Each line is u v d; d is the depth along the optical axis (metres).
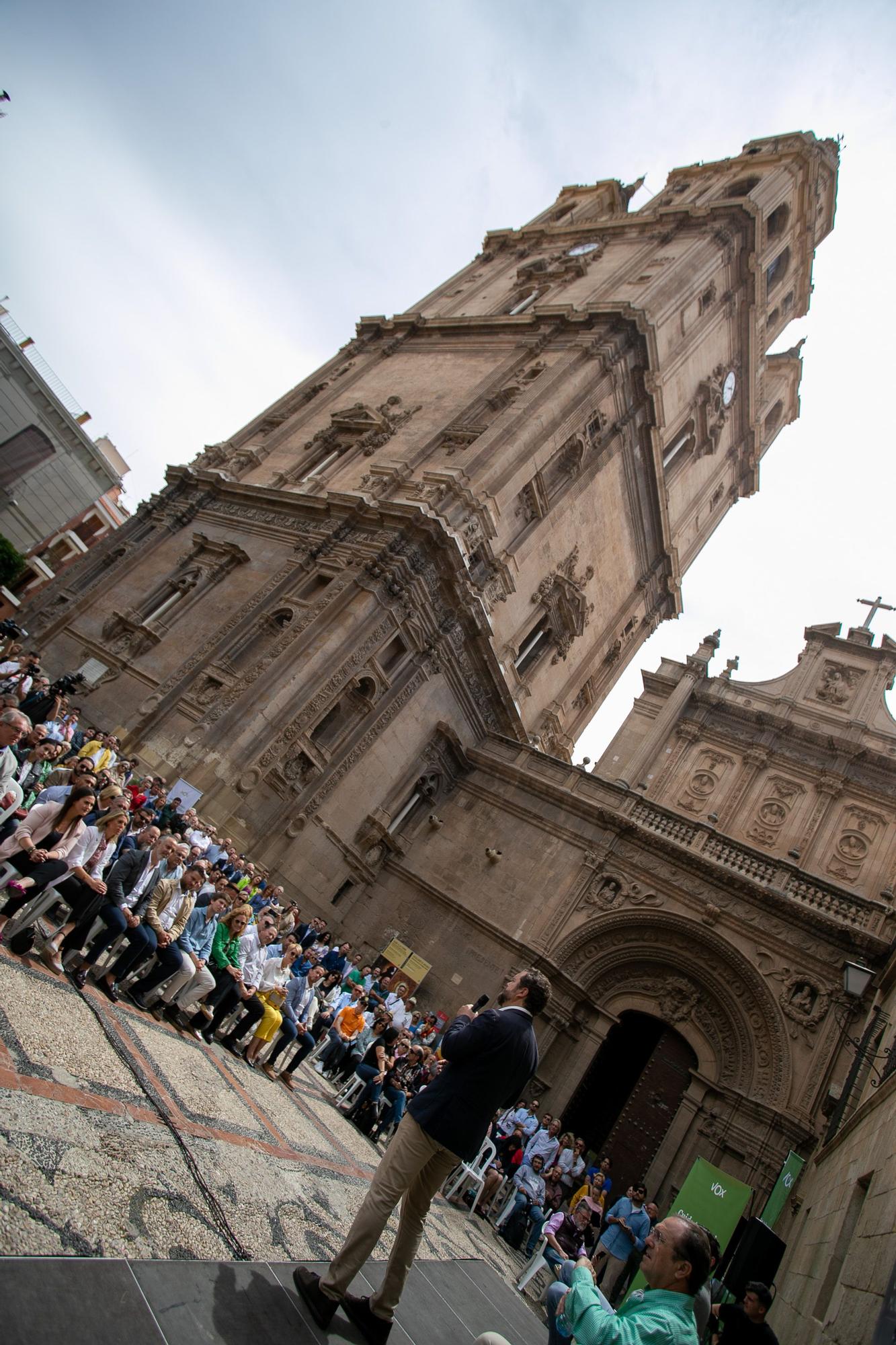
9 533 49.78
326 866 24.25
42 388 47.56
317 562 25.56
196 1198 5.00
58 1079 5.21
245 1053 9.56
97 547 34.53
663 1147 18.98
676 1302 3.65
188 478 33.88
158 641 27.11
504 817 26.41
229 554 28.44
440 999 22.48
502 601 28.39
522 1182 13.53
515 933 23.08
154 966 7.97
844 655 30.44
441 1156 4.70
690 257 32.09
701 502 41.50
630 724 31.17
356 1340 4.50
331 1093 11.79
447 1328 5.74
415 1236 4.67
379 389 34.12
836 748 27.56
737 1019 20.27
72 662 29.12
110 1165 4.67
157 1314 3.60
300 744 22.67
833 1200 10.74
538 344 30.59
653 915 22.09
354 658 23.44
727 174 39.22
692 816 27.69
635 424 31.25
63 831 6.90
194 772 21.06
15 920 6.76
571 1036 21.45
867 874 24.66
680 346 32.53
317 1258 5.34
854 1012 19.03
